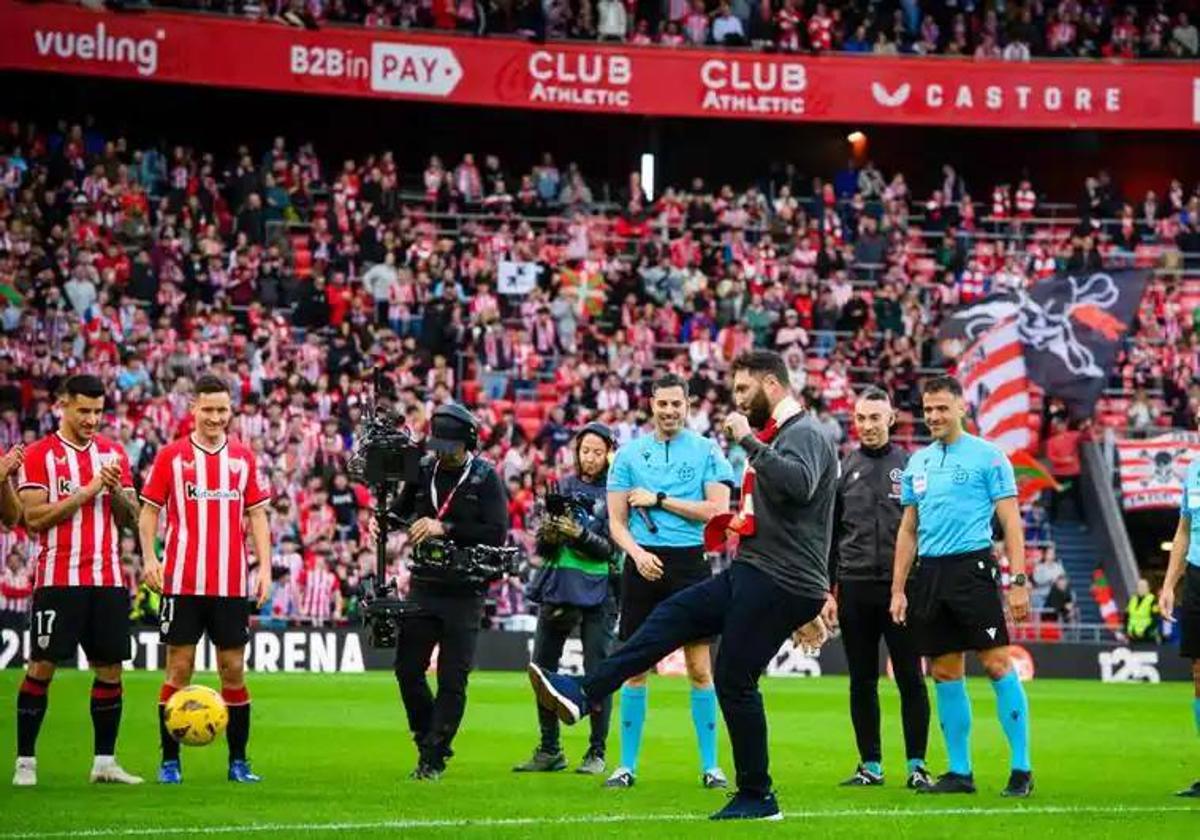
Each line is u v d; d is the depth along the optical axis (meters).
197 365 45.31
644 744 21.09
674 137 60.88
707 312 51.19
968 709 16.33
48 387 43.97
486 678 34.78
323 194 54.50
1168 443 46.34
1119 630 43.16
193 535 16.38
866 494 17.33
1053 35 58.25
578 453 18.80
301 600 39.88
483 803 14.78
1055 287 47.84
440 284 49.75
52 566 16.11
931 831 13.06
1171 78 55.88
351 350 46.28
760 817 13.42
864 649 17.23
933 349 50.72
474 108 59.78
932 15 59.12
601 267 52.09
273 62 52.44
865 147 60.97
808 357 50.91
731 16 56.22
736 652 13.27
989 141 61.41
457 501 17.06
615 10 55.88
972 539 16.02
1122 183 61.19
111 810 14.08
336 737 21.62
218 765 18.06
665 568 16.69
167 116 57.75
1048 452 48.06
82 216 48.91
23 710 16.09
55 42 50.09
